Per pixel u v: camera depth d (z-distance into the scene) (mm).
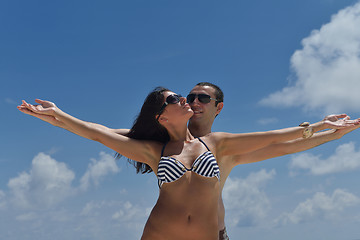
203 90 4703
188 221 3676
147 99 4113
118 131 4609
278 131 3961
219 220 4441
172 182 3697
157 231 3732
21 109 3896
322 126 4094
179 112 3951
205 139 4023
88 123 4039
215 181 3750
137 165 4492
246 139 3963
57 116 3893
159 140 4277
